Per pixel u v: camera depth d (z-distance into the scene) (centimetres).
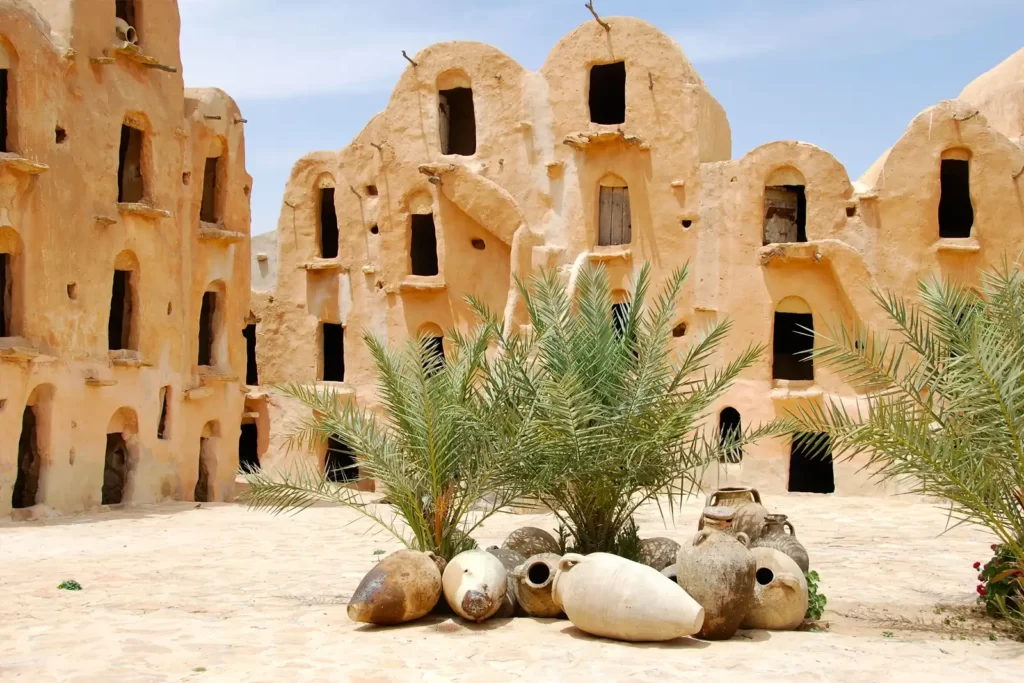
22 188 1859
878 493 2461
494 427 1062
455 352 1152
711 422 2583
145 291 2189
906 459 992
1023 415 941
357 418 1122
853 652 864
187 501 2327
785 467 2522
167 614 1018
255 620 987
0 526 1745
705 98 2731
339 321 2961
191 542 1598
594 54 2769
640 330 1122
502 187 2806
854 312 2505
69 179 1962
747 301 2595
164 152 2253
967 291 1052
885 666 814
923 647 898
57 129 1947
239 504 2220
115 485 2191
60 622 974
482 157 2852
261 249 3466
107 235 2066
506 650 859
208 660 827
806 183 2583
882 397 1009
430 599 964
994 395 930
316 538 1653
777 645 886
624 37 2741
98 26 2053
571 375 1027
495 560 985
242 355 2586
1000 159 2509
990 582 1053
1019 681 777
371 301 2922
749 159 2622
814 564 1456
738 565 905
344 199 2975
